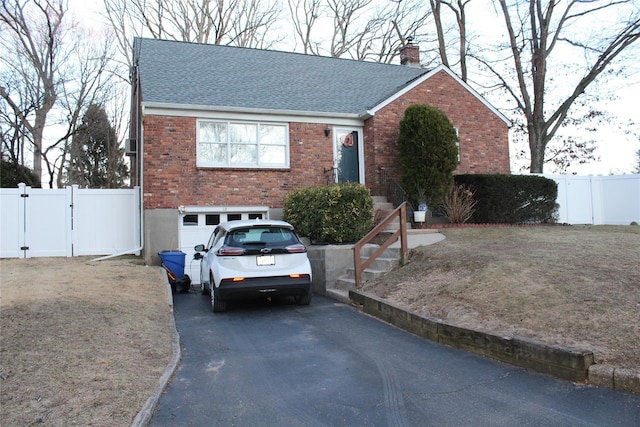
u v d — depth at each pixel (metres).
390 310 7.42
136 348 5.85
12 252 12.82
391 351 5.95
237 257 8.35
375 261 10.04
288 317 8.16
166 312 8.01
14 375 4.58
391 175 16.03
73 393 4.34
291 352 6.08
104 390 4.47
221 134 14.59
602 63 22.11
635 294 5.71
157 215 13.46
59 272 10.18
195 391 4.77
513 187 15.27
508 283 6.87
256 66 18.28
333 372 5.24
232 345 6.50
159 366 5.38
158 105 13.59
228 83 16.19
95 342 5.78
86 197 13.53
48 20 26.45
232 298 8.41
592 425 3.65
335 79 18.59
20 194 12.98
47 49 27.33
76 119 29.80
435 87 17.06
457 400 4.29
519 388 4.49
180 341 6.75
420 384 4.75
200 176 14.03
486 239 10.77
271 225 8.90
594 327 5.14
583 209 17.81
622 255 7.54
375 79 19.31
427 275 8.42
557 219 16.44
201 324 7.82
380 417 4.00
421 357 5.64
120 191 13.84
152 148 13.62
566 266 7.12
